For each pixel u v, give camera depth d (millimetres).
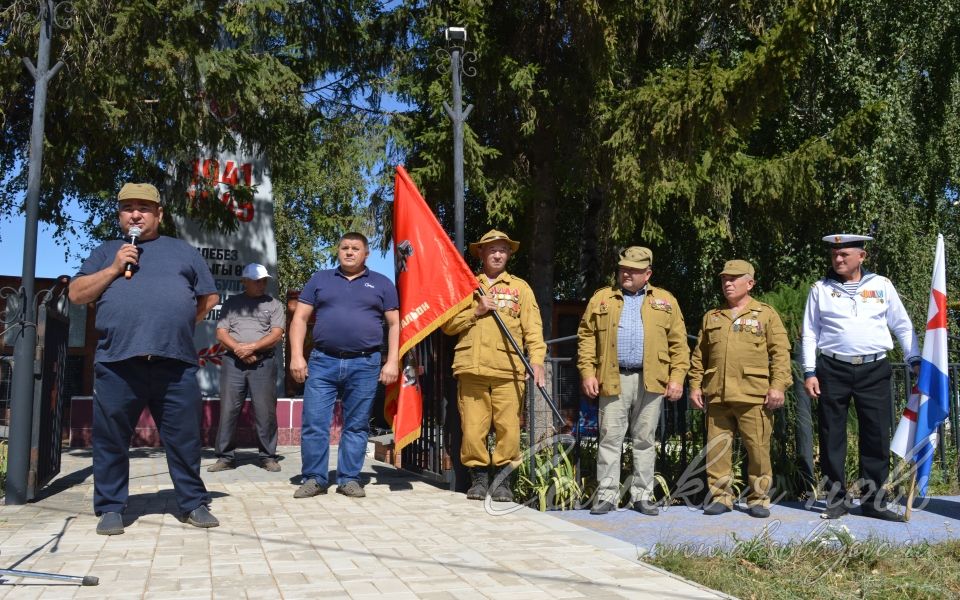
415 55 13273
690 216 13289
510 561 4160
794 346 6809
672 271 16156
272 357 8109
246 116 10430
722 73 11039
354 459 6273
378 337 6363
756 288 15031
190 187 10539
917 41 14820
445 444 6684
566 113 13141
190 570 3914
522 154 13719
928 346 5895
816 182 13008
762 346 5848
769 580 4047
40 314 6074
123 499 4934
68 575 3646
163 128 9297
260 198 12406
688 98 11164
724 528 5234
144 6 8180
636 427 5848
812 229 14945
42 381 6082
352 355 6254
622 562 4160
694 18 14297
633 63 13391
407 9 13094
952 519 5668
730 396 5773
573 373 6621
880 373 5883
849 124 13047
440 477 6738
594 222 15539
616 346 5777
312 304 6375
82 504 5836
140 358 4855
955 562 4480
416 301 6195
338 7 12453
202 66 9078
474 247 6480
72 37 7941
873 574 4227
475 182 12430
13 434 5859
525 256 16000
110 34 8211
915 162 15359
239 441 11055
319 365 6277
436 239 6227
